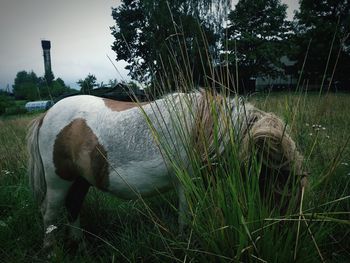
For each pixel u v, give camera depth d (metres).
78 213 3.00
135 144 2.50
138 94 3.00
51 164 2.82
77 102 2.83
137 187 2.55
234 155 1.85
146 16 27.73
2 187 3.97
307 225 1.72
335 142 3.79
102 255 2.66
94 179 2.70
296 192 1.89
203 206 1.88
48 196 2.90
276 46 34.91
